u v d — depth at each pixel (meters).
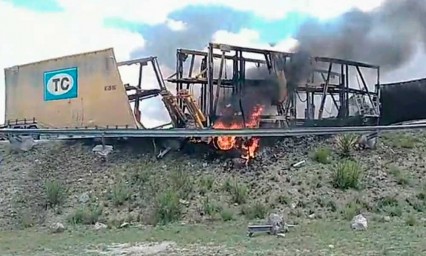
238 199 20.02
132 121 23.91
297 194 20.34
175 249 13.77
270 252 12.96
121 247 14.33
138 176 21.77
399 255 12.31
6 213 19.94
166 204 18.95
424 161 23.59
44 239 16.09
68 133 24.19
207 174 21.97
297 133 23.47
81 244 14.95
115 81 24.23
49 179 22.22
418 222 17.70
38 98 26.41
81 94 25.05
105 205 19.94
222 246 14.05
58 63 25.81
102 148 23.75
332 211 19.30
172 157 23.48
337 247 13.45
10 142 25.47
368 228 16.58
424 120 28.19
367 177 21.80
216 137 23.11
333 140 24.41
